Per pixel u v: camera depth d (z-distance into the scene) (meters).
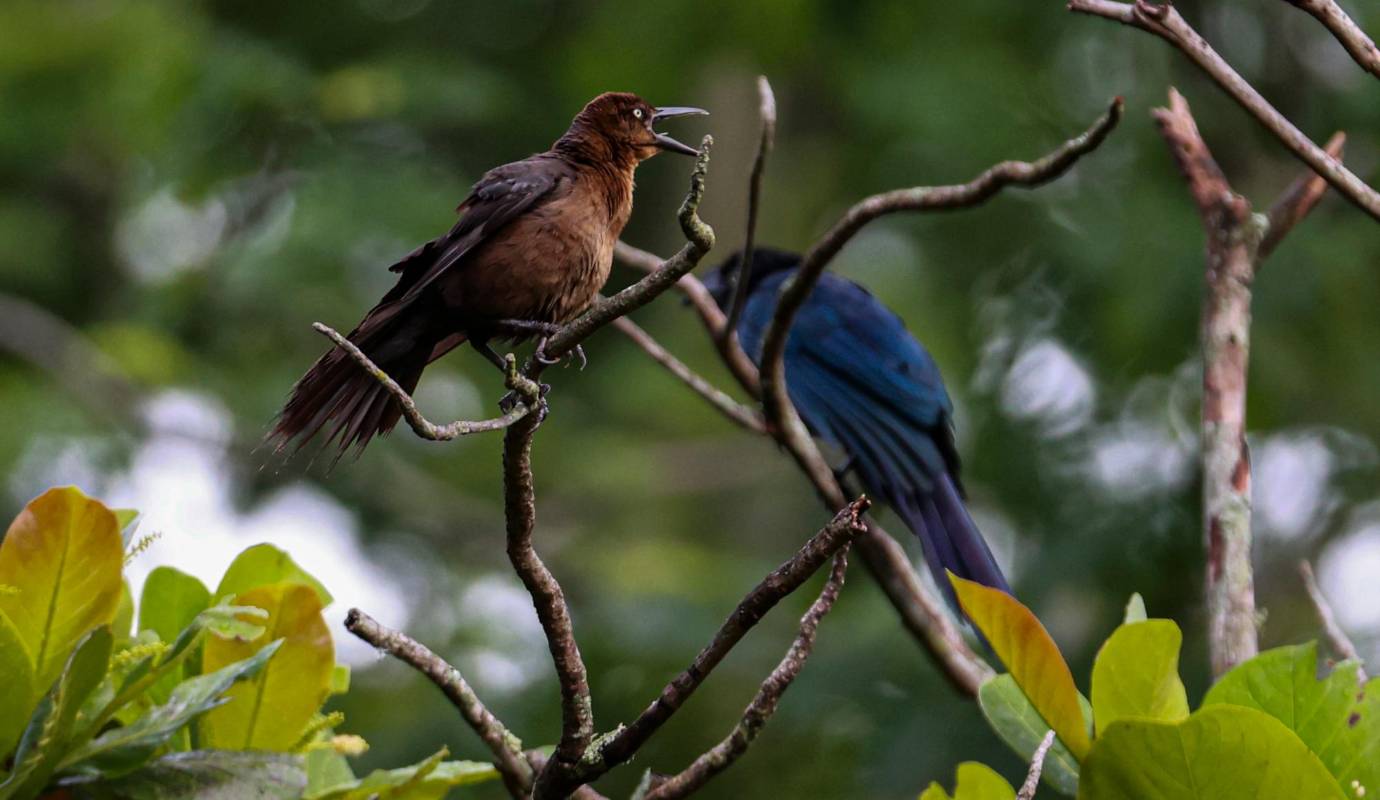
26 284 17.16
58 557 3.93
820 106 18.48
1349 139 14.16
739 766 11.95
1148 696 3.84
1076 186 14.30
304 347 16.27
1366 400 13.36
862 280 15.36
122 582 4.16
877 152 15.91
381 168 15.59
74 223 17.27
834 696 11.88
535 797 4.04
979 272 14.78
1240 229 5.29
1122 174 14.33
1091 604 12.56
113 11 15.52
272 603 4.18
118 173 17.02
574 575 15.22
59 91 15.48
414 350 6.84
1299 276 13.36
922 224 15.24
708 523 16.94
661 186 18.33
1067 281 14.20
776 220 17.61
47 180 17.16
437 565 16.53
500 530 16.80
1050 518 12.97
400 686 13.57
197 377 15.89
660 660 12.19
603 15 15.06
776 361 6.41
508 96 16.30
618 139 7.12
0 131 15.56
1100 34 14.76
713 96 18.11
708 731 11.98
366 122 16.39
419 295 6.48
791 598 13.19
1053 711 3.85
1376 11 13.84
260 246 15.02
